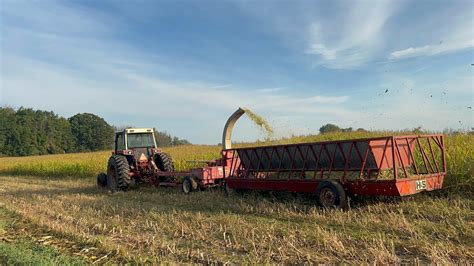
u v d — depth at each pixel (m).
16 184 17.78
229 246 5.61
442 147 8.00
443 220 6.32
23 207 9.87
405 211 7.11
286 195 9.42
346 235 5.78
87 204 9.95
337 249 5.12
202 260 5.05
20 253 5.29
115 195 11.88
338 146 7.93
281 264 4.71
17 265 4.90
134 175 13.29
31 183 18.12
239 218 7.25
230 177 10.24
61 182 17.80
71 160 24.80
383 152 7.26
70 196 11.83
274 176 9.73
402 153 7.78
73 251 5.73
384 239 5.41
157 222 7.38
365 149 7.45
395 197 7.93
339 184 7.51
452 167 8.40
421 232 5.66
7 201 11.51
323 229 6.26
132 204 9.57
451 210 6.84
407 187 6.99
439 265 4.36
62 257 5.14
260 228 6.37
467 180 8.12
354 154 7.68
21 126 81.75
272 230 6.22
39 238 6.61
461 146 9.37
